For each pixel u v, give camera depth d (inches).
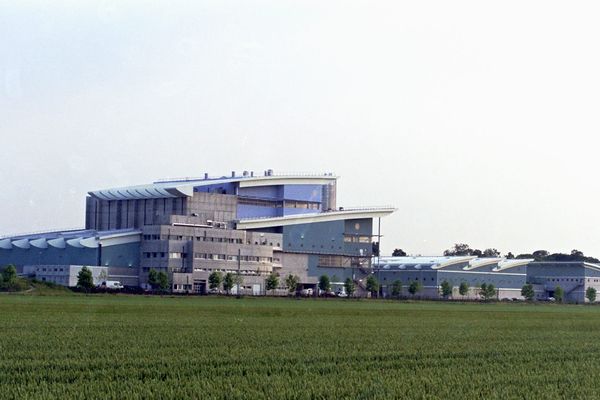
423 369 1421.0
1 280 5418.3
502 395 1133.7
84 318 2765.7
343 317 3326.8
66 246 6451.8
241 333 2154.3
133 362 1409.9
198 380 1208.2
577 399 1120.2
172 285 6250.0
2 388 1103.6
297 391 1114.7
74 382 1173.7
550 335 2415.1
